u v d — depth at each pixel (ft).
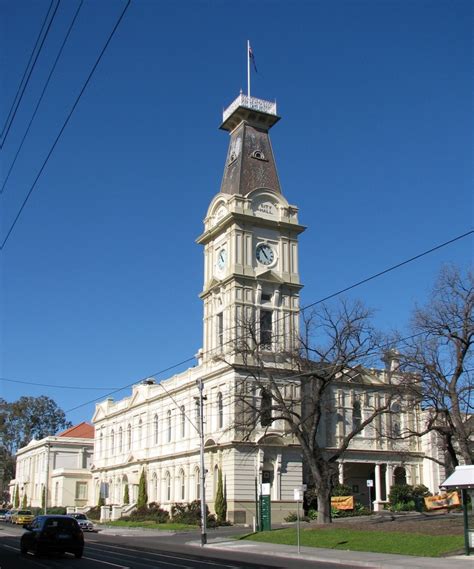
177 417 243.60
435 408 141.79
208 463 211.41
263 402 203.31
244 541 141.59
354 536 124.47
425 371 139.74
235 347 191.93
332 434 226.79
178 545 138.92
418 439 239.30
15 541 146.92
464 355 136.36
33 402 460.96
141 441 272.92
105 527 218.79
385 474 234.99
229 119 242.99
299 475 204.64
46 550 105.09
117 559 101.81
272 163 239.09
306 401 194.08
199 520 193.47
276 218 227.40
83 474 344.49
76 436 389.60
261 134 242.37
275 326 215.10
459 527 116.06
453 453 140.26
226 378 208.74
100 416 322.96
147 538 161.99
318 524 148.36
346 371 231.71
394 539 114.93
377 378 230.48
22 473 424.87
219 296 223.71
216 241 230.27
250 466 198.80
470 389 134.00
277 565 92.63
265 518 161.99
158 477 252.01
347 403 232.94
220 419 212.43
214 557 107.24
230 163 239.91
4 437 450.30
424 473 238.68
